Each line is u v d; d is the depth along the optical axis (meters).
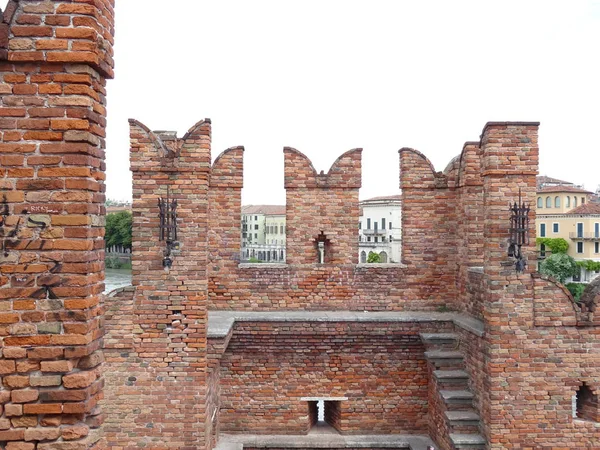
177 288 10.88
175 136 12.73
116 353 10.84
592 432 10.87
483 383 11.20
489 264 10.92
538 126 10.95
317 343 13.06
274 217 63.06
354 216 13.85
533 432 10.87
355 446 12.80
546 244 66.94
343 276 13.87
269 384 13.19
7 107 5.49
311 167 13.73
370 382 13.30
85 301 5.50
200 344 10.87
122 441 10.78
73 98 5.55
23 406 5.43
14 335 5.43
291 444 12.76
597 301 10.91
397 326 12.95
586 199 70.19
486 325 11.05
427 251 13.98
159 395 10.84
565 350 10.88
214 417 12.33
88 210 5.55
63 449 5.47
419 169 13.96
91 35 5.56
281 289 13.80
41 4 5.52
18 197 5.46
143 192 10.95
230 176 13.70
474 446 11.04
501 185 10.94
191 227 10.95
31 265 5.45
